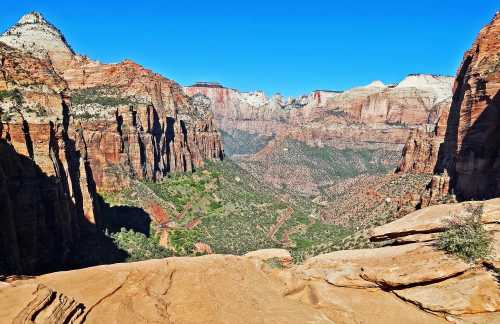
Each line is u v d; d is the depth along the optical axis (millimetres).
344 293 21047
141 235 91500
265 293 21516
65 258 58094
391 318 18734
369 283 21016
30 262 48344
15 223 46906
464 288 18766
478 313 17938
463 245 20453
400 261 21500
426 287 19688
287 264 29656
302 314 19172
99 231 79000
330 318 19047
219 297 20391
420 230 25375
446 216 25062
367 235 53781
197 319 18297
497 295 18031
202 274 22359
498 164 59625
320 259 24859
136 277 21094
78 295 19047
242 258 25156
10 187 47344
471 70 75750
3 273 38844
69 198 66375
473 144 64500
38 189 53969
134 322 17469
